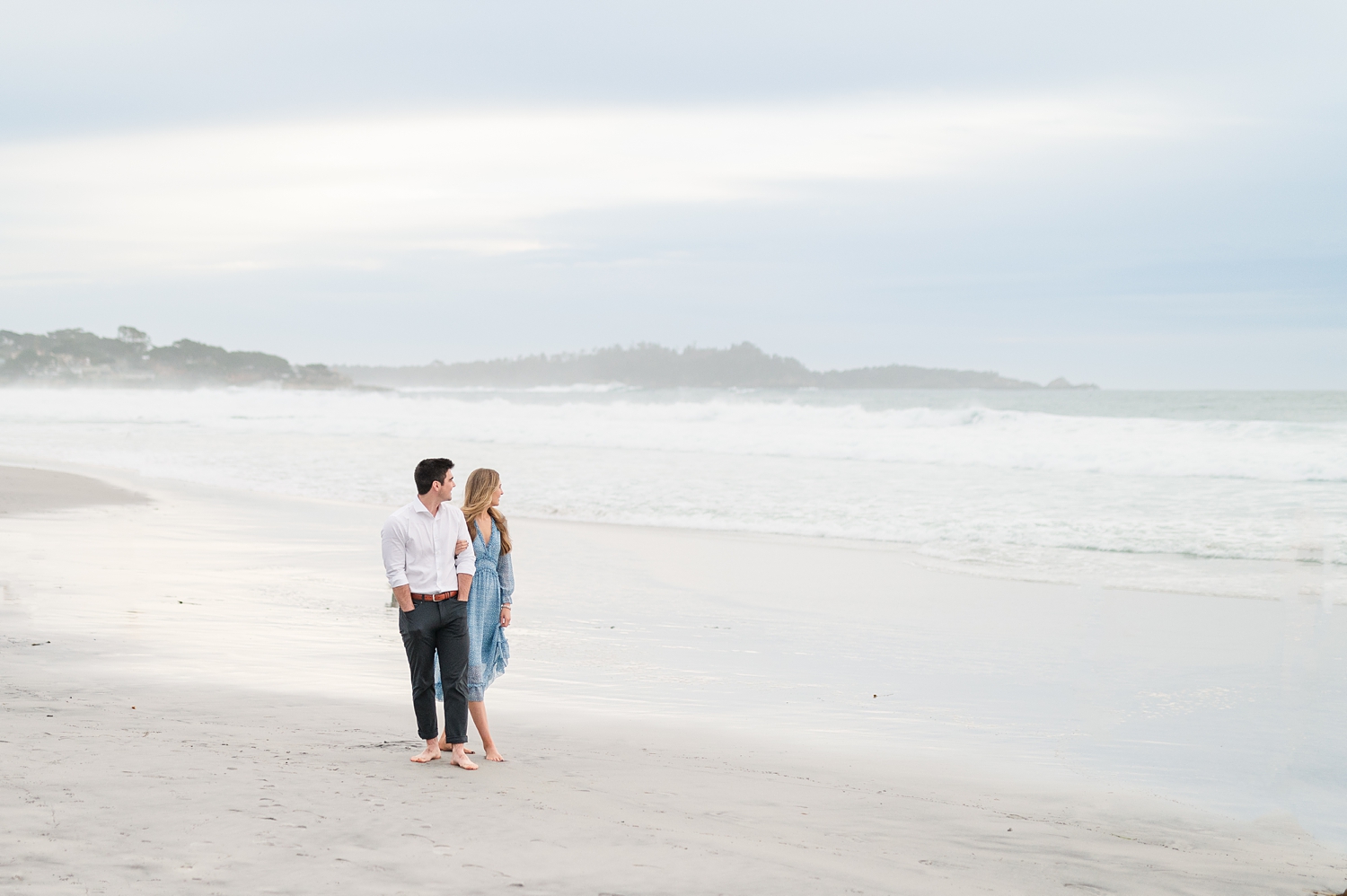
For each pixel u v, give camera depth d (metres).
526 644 9.52
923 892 3.75
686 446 33.59
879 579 13.45
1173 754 6.23
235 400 76.19
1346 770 5.60
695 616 11.07
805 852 4.14
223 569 12.97
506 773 5.25
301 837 3.73
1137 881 4.14
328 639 9.04
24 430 46.53
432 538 5.34
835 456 30.31
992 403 86.75
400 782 4.77
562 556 15.27
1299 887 4.14
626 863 3.76
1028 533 16.98
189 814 3.88
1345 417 53.44
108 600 10.46
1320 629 7.12
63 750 4.77
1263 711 7.10
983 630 10.45
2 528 16.09
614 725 6.81
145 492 22.41
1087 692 7.84
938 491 22.41
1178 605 11.66
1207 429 31.36
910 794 5.43
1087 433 32.94
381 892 3.26
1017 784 5.73
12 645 8.05
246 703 6.65
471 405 61.94
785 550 15.81
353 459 31.19
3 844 3.38
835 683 8.23
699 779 5.43
